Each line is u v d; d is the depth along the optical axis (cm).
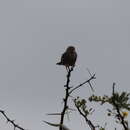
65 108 1038
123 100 988
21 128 1036
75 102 1065
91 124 1030
